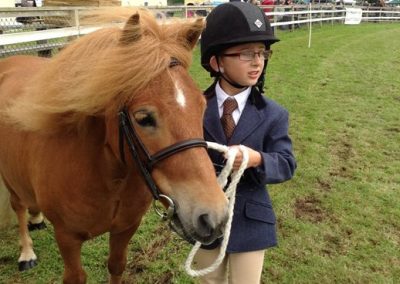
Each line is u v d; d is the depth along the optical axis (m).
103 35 1.63
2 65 3.02
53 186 1.97
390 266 3.00
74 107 1.62
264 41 1.78
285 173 1.86
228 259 2.08
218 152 1.88
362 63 10.27
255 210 1.93
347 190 4.02
